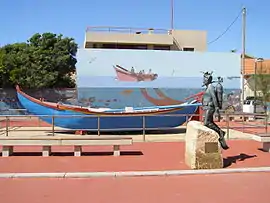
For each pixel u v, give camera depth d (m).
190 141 9.37
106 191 7.10
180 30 41.44
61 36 35.19
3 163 9.68
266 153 11.53
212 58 30.09
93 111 17.08
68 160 10.16
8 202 6.37
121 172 8.50
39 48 33.50
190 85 29.77
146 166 9.41
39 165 9.45
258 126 17.86
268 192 7.06
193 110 17.94
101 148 12.17
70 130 16.45
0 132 17.48
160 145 13.01
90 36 38.62
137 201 6.45
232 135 16.11
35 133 17.06
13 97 28.69
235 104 29.94
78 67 28.50
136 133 18.09
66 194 6.88
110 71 28.80
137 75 29.14
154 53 29.45
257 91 34.25
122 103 28.89
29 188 7.29
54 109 17.25
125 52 29.05
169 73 29.56
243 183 7.76
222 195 6.84
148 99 29.30
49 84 31.77
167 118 17.67
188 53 29.81
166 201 6.46
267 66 41.59
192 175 8.50
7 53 33.53
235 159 10.41
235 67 30.33
